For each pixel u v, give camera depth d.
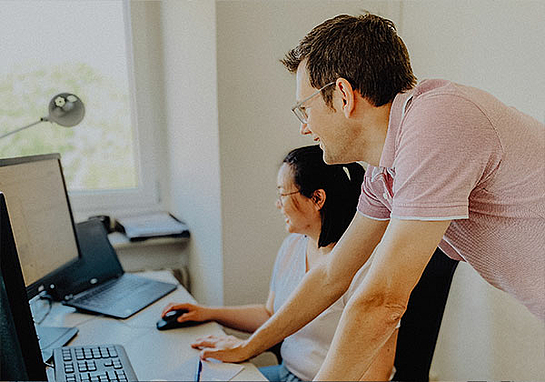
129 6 1.60
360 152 0.85
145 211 1.86
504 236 0.83
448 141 0.68
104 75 1.65
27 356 0.64
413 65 1.32
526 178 0.74
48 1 1.49
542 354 1.29
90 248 1.57
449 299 1.62
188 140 1.69
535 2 1.21
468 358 1.56
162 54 1.68
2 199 0.63
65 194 1.36
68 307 1.40
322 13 1.46
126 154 1.78
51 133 1.62
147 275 1.68
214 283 1.67
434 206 0.67
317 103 0.82
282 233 1.65
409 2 1.32
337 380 0.71
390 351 1.07
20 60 1.51
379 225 0.99
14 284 0.63
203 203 1.67
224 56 1.46
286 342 1.25
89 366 0.98
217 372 1.08
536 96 1.22
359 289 0.72
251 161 1.56
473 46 1.33
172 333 1.25
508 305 1.40
